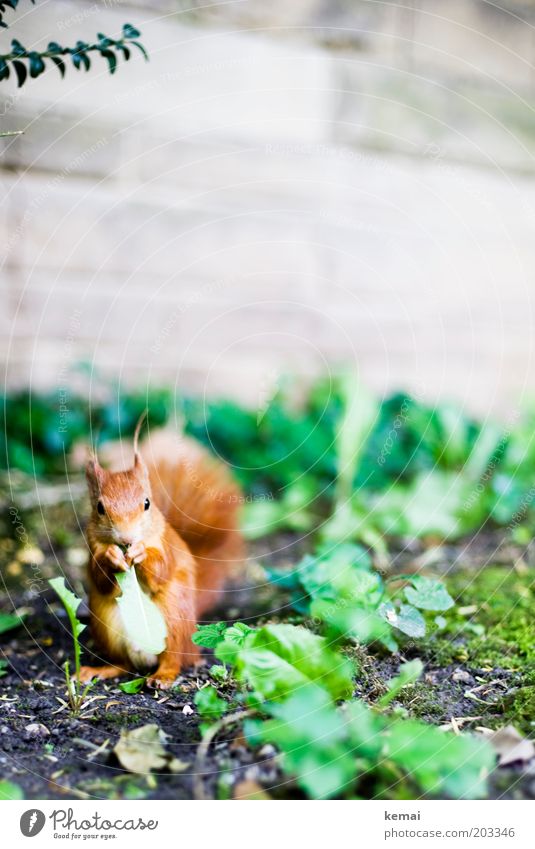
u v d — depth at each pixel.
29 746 1.57
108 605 1.67
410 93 2.49
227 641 1.59
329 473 2.16
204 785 1.53
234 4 2.25
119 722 1.60
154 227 2.31
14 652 1.72
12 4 1.67
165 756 1.56
